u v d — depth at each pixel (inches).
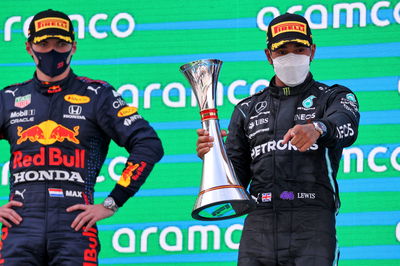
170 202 737.6
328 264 538.9
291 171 555.5
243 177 593.3
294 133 501.7
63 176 552.7
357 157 721.0
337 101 560.1
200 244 729.0
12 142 566.6
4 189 749.3
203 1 759.7
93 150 569.0
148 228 733.9
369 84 733.3
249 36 753.6
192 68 557.6
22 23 775.1
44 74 572.1
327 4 744.3
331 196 557.0
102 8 768.3
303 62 564.7
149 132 577.0
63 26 568.7
